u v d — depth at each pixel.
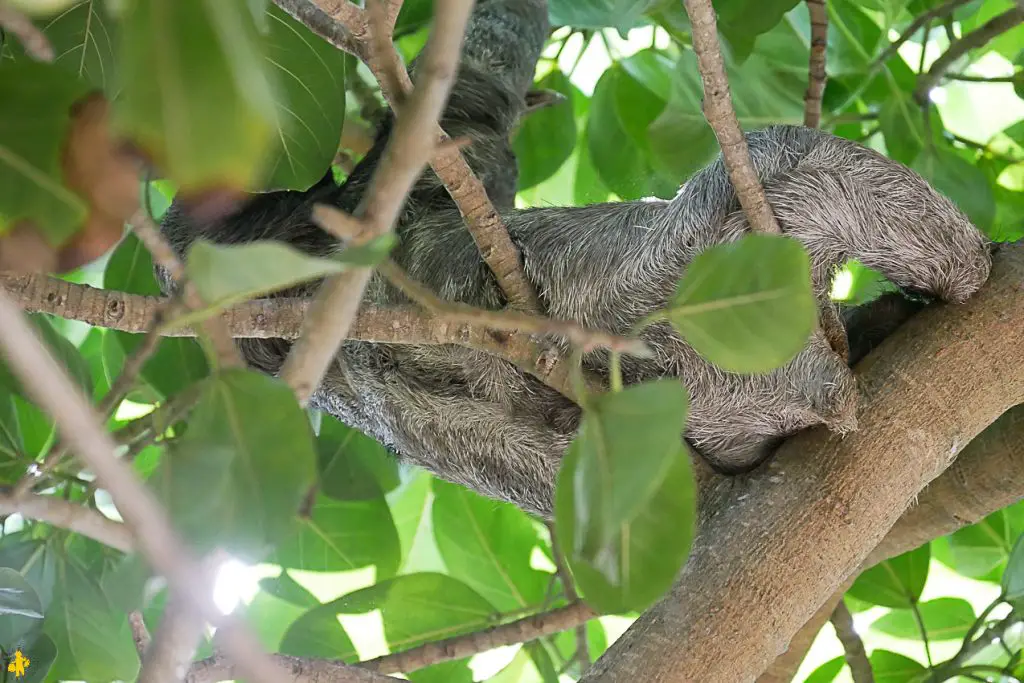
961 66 7.32
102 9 4.41
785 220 4.48
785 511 4.33
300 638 6.31
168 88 1.65
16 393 5.51
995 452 5.34
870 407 4.45
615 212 5.05
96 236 2.48
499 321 2.55
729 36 5.73
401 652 5.66
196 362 6.43
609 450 2.41
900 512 4.37
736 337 2.70
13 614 4.92
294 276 2.14
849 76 7.09
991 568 7.02
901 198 4.53
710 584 4.25
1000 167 7.19
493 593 7.16
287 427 2.49
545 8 7.39
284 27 4.77
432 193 5.94
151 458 6.74
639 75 7.29
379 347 5.55
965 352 4.50
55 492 5.65
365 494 6.90
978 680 5.76
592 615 5.70
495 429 5.30
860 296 6.96
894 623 7.09
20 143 2.39
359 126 7.29
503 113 6.78
